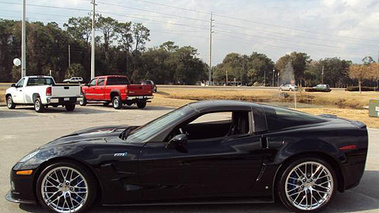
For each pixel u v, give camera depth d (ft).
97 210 13.39
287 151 12.92
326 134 13.41
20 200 12.97
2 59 280.31
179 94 134.31
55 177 12.84
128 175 12.76
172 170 12.79
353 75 191.01
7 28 283.38
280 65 456.86
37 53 280.72
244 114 13.82
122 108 65.51
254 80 485.56
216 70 511.81
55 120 44.57
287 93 157.79
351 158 13.30
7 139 29.55
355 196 15.21
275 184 13.21
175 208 13.73
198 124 15.02
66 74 279.69
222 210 13.55
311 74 461.37
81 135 15.28
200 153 12.83
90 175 12.78
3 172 18.83
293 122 14.01
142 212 13.29
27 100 56.95
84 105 70.90
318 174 13.17
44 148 13.44
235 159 12.91
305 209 13.09
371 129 37.45
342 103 128.47
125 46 343.46
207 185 12.99
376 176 18.35
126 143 13.26
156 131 13.51
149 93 64.34
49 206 12.75
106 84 65.21
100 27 328.49
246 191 13.17
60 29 314.35
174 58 366.84
